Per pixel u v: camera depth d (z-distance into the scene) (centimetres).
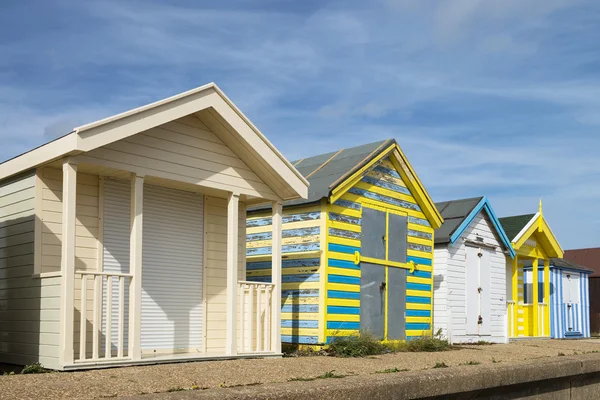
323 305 1280
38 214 947
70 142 873
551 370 1108
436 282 1714
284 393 701
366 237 1404
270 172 1141
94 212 1011
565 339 2222
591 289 3603
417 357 1201
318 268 1298
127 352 1032
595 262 3659
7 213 1009
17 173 989
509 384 1009
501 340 1912
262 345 1221
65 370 852
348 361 1087
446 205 1862
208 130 1081
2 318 986
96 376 786
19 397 625
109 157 935
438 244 1722
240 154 1122
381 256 1441
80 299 974
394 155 1484
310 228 1325
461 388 918
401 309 1486
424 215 1595
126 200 1057
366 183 1422
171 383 750
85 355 938
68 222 878
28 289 938
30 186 967
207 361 1014
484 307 1847
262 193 1159
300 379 818
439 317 1695
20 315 948
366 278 1394
